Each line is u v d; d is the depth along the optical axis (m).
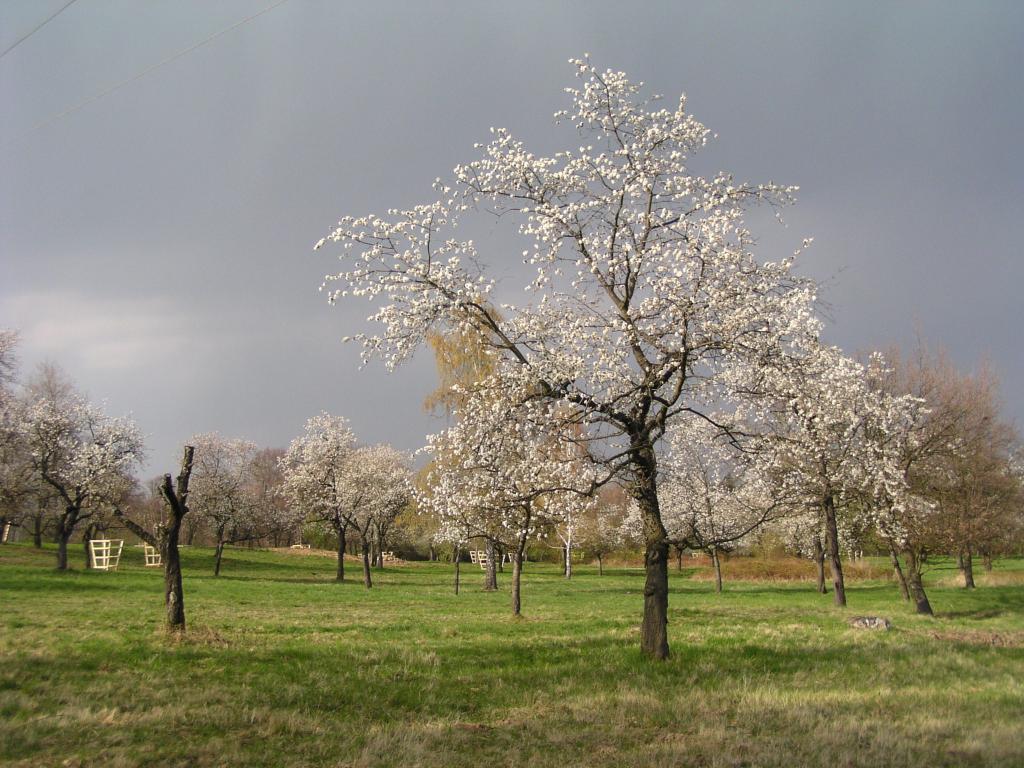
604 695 13.19
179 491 19.81
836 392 23.42
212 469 60.34
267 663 15.45
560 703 12.73
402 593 43.00
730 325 15.07
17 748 9.03
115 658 15.18
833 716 11.95
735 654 18.02
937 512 31.98
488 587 48.91
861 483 26.12
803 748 9.94
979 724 11.50
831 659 17.61
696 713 12.08
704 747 9.98
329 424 52.78
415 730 10.60
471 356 25.77
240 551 81.75
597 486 15.93
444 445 18.12
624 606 36.19
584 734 10.74
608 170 17.16
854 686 14.66
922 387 33.56
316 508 53.94
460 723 11.29
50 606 27.50
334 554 87.19
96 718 10.41
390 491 56.31
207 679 13.59
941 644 20.86
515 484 17.38
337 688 13.16
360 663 15.86
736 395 16.66
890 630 24.72
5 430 45.19
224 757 9.02
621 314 16.08
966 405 33.81
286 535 101.44
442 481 19.80
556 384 16.14
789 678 15.37
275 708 11.68
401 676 14.57
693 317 15.38
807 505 22.88
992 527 34.28
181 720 10.63
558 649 18.77
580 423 16.12
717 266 15.49
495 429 16.11
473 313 16.48
